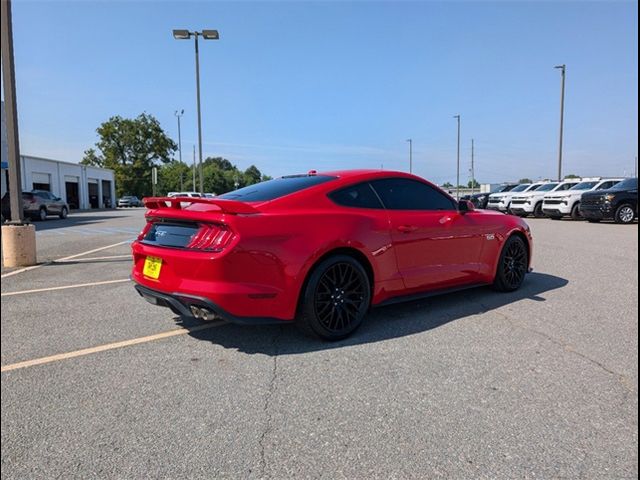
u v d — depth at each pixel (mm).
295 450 2252
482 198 28984
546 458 2172
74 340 3832
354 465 2131
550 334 3904
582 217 18703
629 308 4707
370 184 4238
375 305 4059
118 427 2469
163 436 2383
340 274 3760
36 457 2203
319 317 3641
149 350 3600
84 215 28078
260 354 3496
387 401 2730
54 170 37062
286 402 2729
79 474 2076
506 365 3252
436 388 2895
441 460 2162
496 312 4578
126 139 63562
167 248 3576
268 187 4133
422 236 4348
